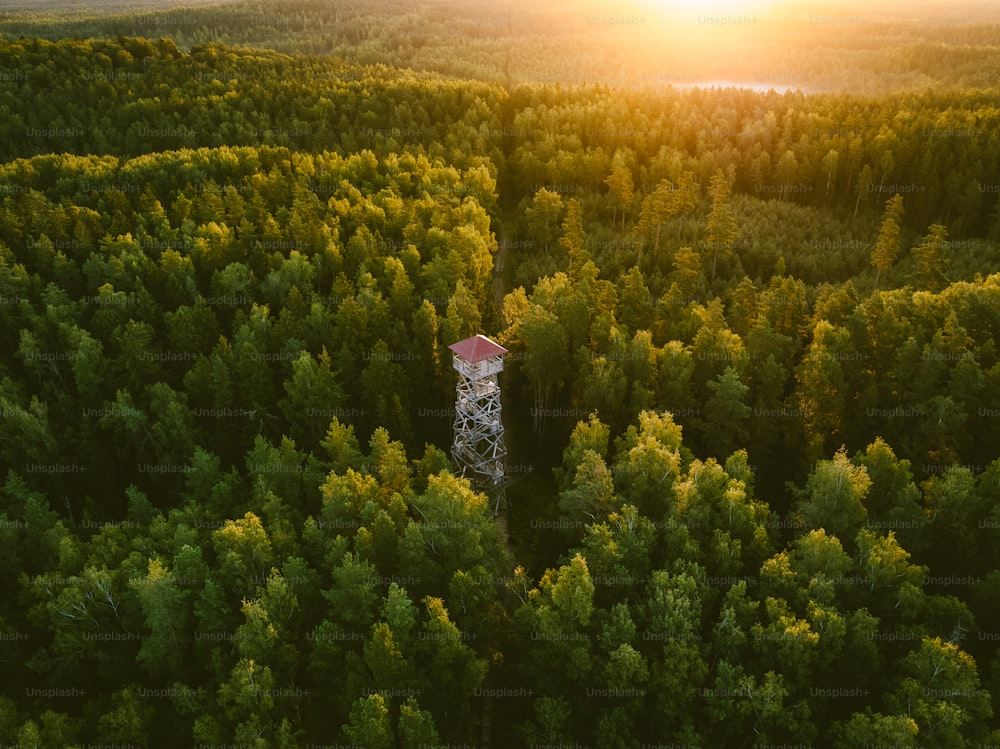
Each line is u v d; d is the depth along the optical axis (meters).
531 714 48.25
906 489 53.53
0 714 42.44
